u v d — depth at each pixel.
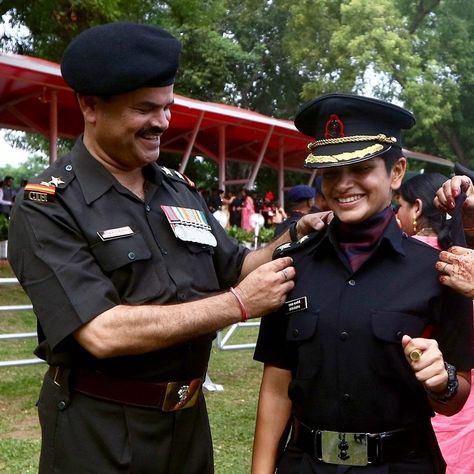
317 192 4.46
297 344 2.19
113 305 2.19
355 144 2.12
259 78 30.27
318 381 2.14
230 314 2.19
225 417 5.63
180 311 2.17
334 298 2.16
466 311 2.16
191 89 24.89
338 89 23.83
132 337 2.14
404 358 2.07
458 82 26.45
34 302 2.24
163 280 2.32
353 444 2.11
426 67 24.75
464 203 2.67
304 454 2.19
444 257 2.10
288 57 28.59
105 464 2.28
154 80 2.19
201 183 30.52
